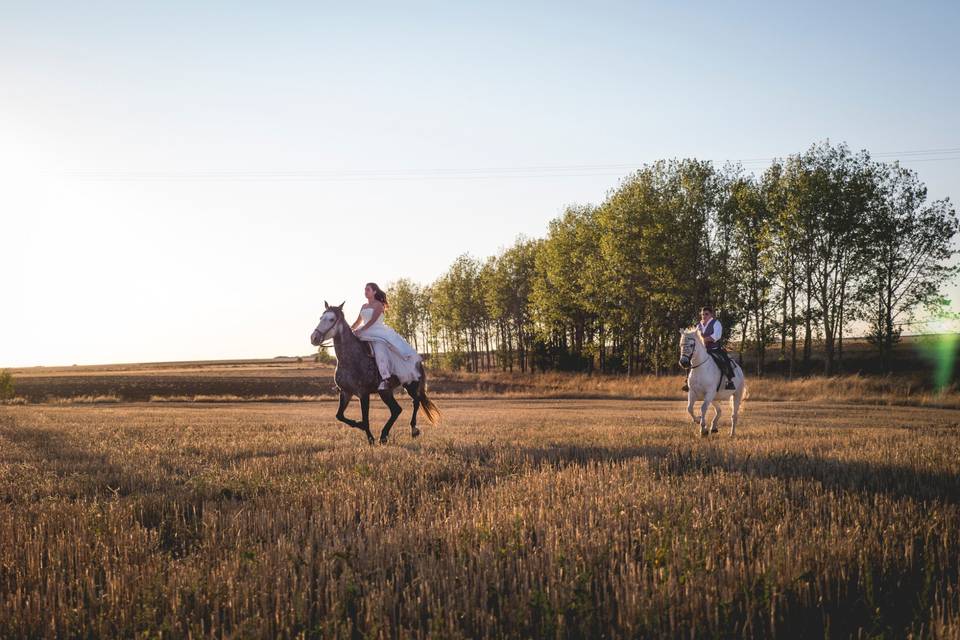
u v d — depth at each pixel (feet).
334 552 15.23
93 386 238.07
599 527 17.12
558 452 32.17
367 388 39.55
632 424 55.62
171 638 11.73
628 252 151.94
